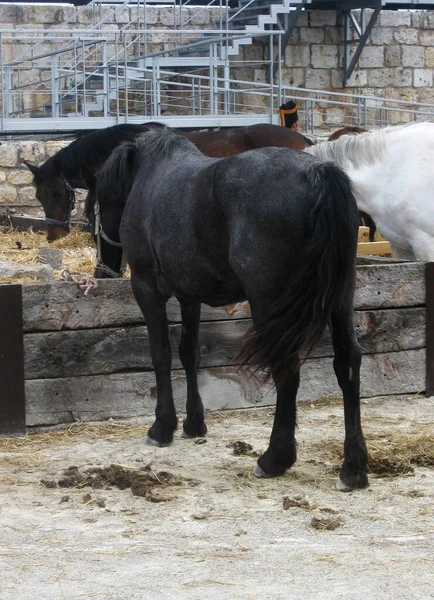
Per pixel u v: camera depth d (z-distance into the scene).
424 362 6.81
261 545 4.03
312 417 6.25
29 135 16.88
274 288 4.52
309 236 4.43
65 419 6.07
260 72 21.06
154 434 5.67
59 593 3.55
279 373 4.58
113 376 6.18
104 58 15.97
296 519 4.37
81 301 6.04
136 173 5.86
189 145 5.64
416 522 4.30
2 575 3.74
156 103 16.47
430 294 6.77
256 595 3.49
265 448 5.59
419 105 20.75
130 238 5.60
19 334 5.86
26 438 5.87
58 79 17.42
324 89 21.61
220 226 4.71
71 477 4.95
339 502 4.60
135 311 6.16
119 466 5.07
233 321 6.43
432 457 5.25
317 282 4.35
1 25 19.53
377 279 6.62
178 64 17.95
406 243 7.66
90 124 15.47
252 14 20.08
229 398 6.48
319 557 3.88
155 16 20.19
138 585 3.61
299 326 4.40
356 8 20.78
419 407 6.52
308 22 21.30
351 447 4.77
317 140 17.30
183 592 3.54
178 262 5.05
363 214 9.84
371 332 6.65
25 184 14.17
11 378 5.86
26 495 4.77
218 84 20.56
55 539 4.14
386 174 7.54
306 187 4.44
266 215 4.48
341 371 4.70
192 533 4.20
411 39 21.97
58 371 6.02
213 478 5.02
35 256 9.89
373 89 21.92
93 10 19.64
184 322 5.81
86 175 6.67
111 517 4.43
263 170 4.57
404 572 3.71
